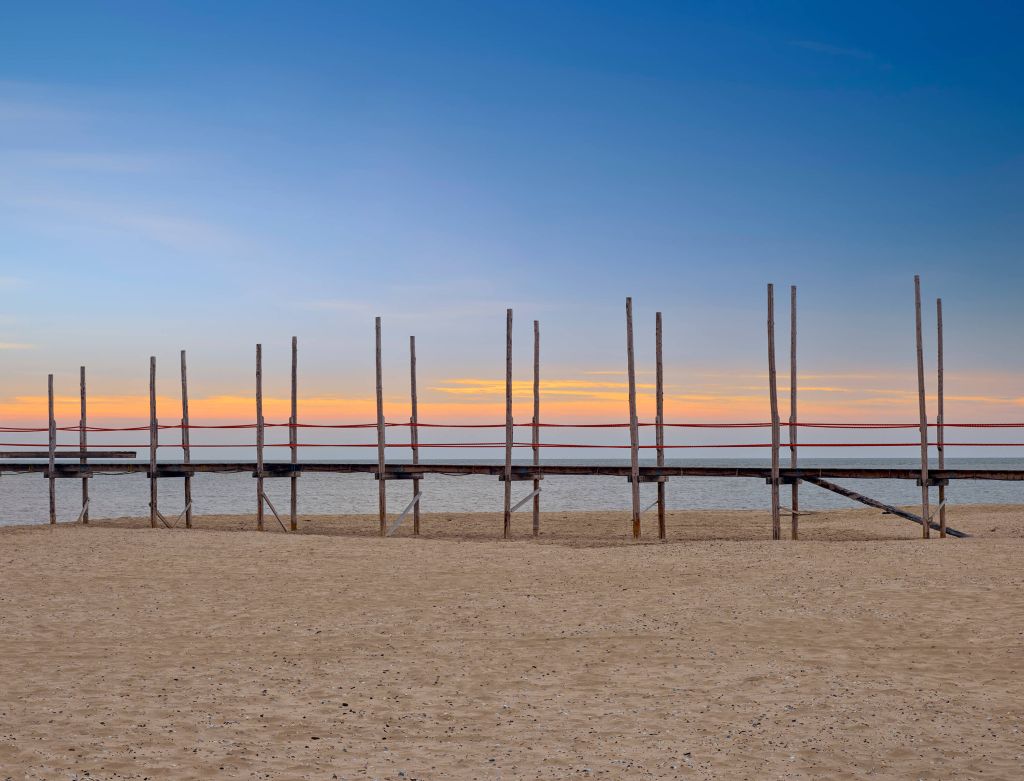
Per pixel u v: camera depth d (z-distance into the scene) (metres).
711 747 8.90
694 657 12.47
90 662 12.35
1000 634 13.27
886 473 25.20
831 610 15.03
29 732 9.23
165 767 8.23
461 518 36.44
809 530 30.28
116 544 23.08
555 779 8.04
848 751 8.76
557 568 19.55
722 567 18.97
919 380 24.89
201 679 11.48
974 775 8.10
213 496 64.69
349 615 15.35
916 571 17.77
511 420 26.56
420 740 9.14
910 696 10.57
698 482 94.31
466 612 15.51
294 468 28.70
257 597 16.83
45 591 17.39
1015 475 24.19
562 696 10.76
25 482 93.31
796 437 26.42
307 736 9.24
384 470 27.42
